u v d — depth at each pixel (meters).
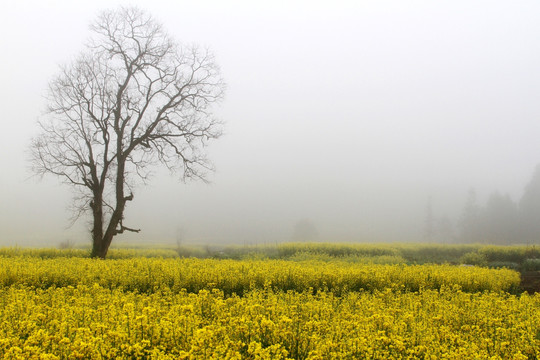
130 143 27.69
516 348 7.61
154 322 7.71
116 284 14.00
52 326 7.82
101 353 6.53
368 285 14.41
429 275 15.52
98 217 26.88
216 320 8.79
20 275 14.35
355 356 6.95
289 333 7.54
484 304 10.74
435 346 7.39
